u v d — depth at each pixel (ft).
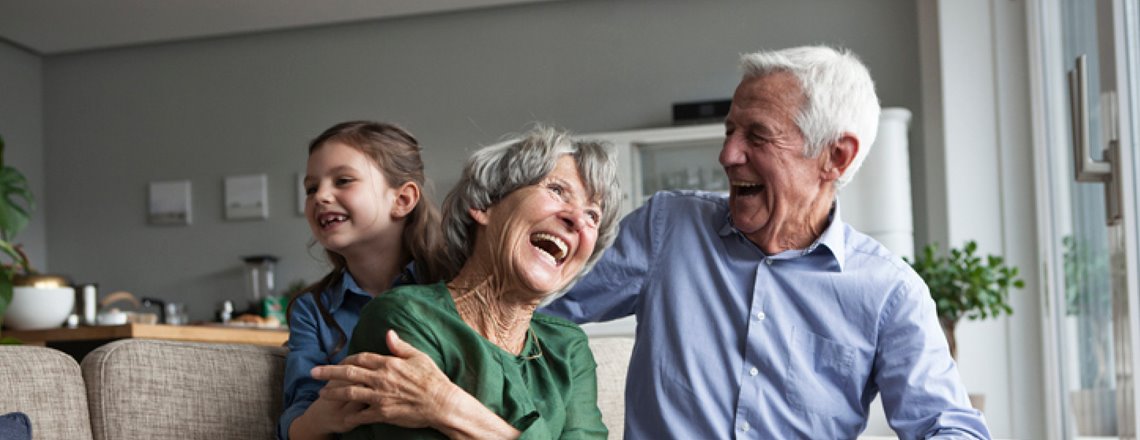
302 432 5.40
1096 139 11.12
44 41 23.80
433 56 22.90
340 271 6.76
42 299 13.02
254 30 23.61
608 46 22.11
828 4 21.09
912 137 20.42
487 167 5.53
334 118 23.30
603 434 5.94
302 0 21.66
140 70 24.41
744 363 6.56
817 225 6.59
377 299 5.37
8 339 8.82
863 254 6.64
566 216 5.49
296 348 6.32
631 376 6.84
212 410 5.87
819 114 6.27
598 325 18.89
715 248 6.78
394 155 6.83
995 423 17.26
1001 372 17.28
